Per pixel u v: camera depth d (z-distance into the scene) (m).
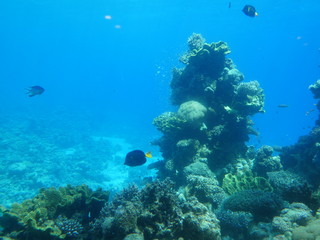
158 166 11.32
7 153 22.19
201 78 9.94
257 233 5.56
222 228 6.18
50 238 5.26
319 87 11.66
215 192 7.34
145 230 4.63
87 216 6.64
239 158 9.94
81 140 30.53
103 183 20.31
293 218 5.70
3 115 40.12
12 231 5.33
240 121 10.11
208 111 9.91
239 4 42.75
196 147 9.29
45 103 62.06
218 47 10.09
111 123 46.50
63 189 6.69
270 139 47.56
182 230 4.76
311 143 10.47
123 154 28.52
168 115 10.99
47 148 25.11
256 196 6.54
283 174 8.03
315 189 8.46
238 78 10.32
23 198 15.69
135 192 6.56
